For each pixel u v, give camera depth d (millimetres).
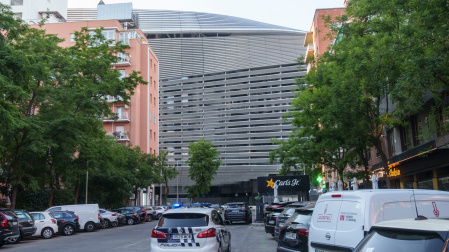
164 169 61562
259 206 31531
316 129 22609
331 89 17578
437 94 13141
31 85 25469
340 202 6738
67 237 24344
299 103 23844
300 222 9109
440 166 20359
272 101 111688
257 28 119938
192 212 10188
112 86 30156
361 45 15977
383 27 15953
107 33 62156
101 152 32719
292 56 114875
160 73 120000
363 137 19312
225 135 112500
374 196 6273
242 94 115188
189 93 118500
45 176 29922
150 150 64812
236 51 117625
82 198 42125
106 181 42531
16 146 26406
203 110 116312
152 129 66375
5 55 19078
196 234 9781
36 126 24250
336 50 18828
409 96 13594
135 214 38281
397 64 13352
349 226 6375
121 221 36500
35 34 26938
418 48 12023
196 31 119188
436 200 6613
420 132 21297
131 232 26312
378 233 4484
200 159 67188
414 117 22953
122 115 60281
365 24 17922
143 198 65875
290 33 117938
